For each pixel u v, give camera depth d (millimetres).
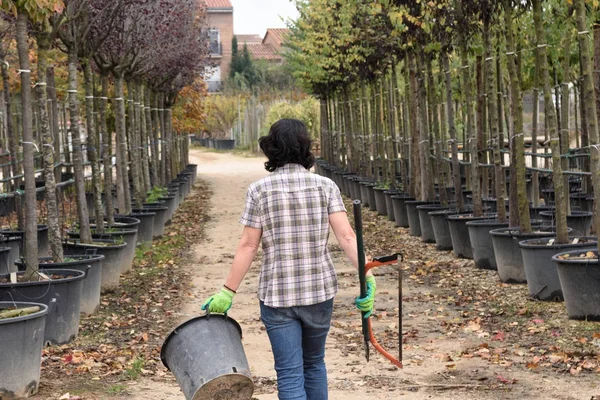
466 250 12164
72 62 10273
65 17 8859
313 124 45062
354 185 22875
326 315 4289
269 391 6070
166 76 20703
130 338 7914
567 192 12055
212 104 59594
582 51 7852
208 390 4074
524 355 6816
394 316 8758
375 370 6578
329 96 28688
